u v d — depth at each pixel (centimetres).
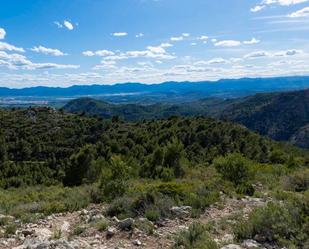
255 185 1767
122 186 1463
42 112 10431
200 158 4581
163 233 919
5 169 5894
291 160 3041
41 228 998
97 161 3247
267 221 862
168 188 1327
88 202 1409
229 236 854
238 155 1867
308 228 823
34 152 7388
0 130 8312
